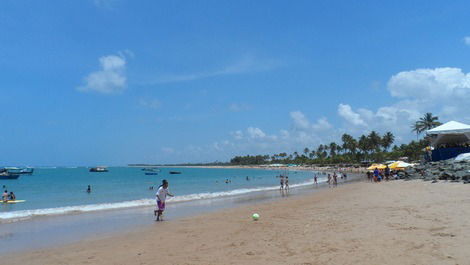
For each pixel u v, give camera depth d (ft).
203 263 24.21
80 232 43.52
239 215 54.44
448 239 24.59
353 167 459.32
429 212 38.52
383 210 44.37
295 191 123.44
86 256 29.58
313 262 21.86
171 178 326.44
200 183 224.33
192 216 57.16
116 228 46.11
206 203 83.82
